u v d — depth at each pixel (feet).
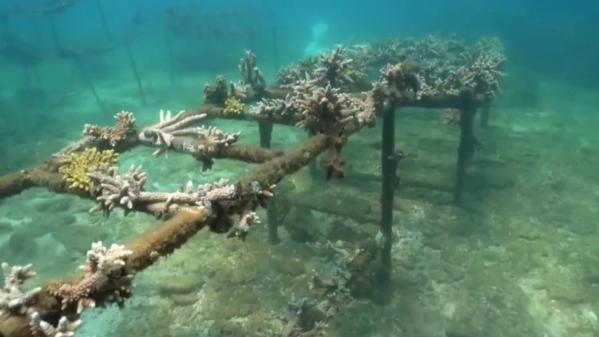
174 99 70.79
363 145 51.39
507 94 68.64
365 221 33.40
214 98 27.35
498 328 28.14
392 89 27.32
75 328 9.18
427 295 30.99
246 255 34.19
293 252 34.40
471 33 120.67
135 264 11.88
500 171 45.98
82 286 10.43
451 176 44.32
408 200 41.39
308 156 19.15
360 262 28.81
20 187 18.74
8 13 81.82
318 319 24.43
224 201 14.34
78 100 72.28
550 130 57.82
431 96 33.37
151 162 47.85
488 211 39.83
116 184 15.21
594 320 28.99
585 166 47.75
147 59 97.81
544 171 46.73
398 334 27.84
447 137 53.21
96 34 130.52
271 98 31.04
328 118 20.61
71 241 35.99
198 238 35.94
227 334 27.45
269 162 18.01
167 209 14.34
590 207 40.50
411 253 34.94
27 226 38.75
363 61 52.34
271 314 28.91
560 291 30.91
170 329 28.17
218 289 31.07
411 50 55.11
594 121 61.77
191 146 20.07
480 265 33.58
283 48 103.35
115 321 28.86
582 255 34.47
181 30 89.25
